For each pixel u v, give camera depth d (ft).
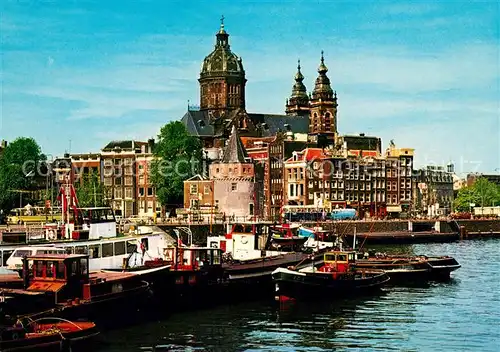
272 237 299.79
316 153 620.90
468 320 209.56
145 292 197.98
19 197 526.98
